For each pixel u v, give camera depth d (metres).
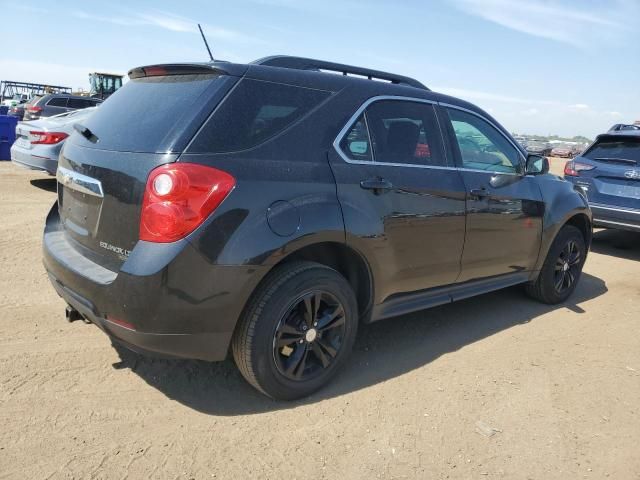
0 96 45.41
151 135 2.68
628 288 5.83
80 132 3.19
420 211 3.46
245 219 2.62
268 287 2.79
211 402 3.00
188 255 2.49
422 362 3.67
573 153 46.66
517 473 2.59
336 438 2.75
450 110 3.95
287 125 2.91
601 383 3.54
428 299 3.80
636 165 7.17
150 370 3.28
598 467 2.68
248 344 2.79
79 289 2.77
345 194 3.04
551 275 4.90
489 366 3.67
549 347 4.06
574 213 4.91
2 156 13.18
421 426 2.91
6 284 4.51
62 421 2.72
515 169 4.44
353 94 3.29
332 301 3.09
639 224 7.12
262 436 2.72
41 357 3.33
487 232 4.03
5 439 2.54
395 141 3.46
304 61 3.51
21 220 6.86
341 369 3.48
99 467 2.41
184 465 2.47
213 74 2.84
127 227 2.60
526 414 3.10
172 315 2.53
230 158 2.64
